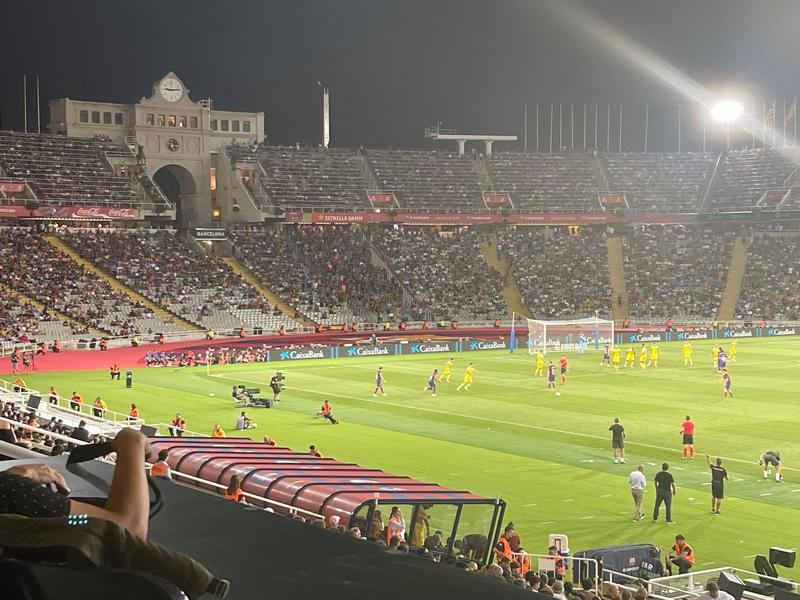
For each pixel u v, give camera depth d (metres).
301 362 83.56
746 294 122.06
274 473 17.52
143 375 72.25
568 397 61.47
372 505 15.23
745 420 52.22
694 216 129.62
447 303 116.81
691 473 39.38
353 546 3.20
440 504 15.88
